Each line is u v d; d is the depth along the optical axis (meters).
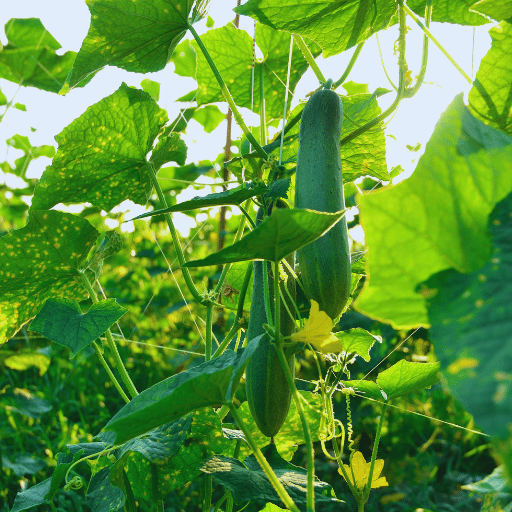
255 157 0.98
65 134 1.05
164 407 0.72
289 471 0.90
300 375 1.77
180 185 2.39
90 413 2.10
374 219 0.61
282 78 1.21
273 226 0.68
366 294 0.62
